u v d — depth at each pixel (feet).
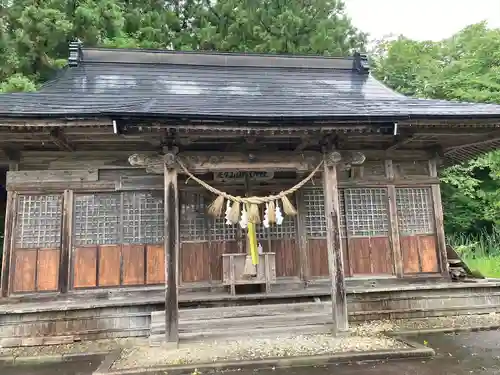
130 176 30.66
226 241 31.68
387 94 34.63
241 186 31.91
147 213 30.71
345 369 19.52
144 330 26.32
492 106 28.35
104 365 20.20
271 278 29.09
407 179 33.91
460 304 30.37
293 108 25.02
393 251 32.94
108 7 49.24
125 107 22.66
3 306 26.63
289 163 25.13
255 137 24.44
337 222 24.82
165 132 22.58
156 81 33.01
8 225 28.76
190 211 31.60
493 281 33.24
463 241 61.82
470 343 23.75
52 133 24.67
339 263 24.57
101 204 30.35
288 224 32.53
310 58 39.01
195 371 19.43
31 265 28.81
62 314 25.72
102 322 26.08
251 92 31.68
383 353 20.94
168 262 23.02
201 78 34.53
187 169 24.20
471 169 60.39
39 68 45.50
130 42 48.73
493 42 61.00
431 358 20.98
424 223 33.94
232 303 28.32
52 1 44.70
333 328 24.59
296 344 22.68
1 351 24.14
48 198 29.71
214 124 22.33
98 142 28.35
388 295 29.48
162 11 63.00
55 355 23.08
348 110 24.82
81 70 34.01
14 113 22.72
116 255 29.94
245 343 23.17
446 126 26.91
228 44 58.80
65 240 29.30
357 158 25.64
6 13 43.68
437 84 60.95
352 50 62.08
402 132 27.84
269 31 57.36
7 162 30.94
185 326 25.25
